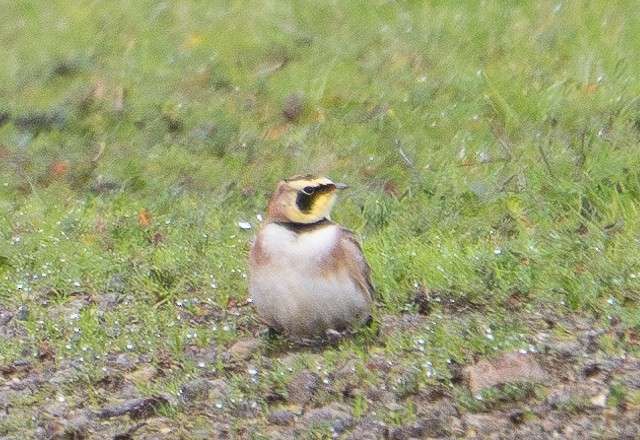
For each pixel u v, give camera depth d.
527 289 11.83
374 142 15.62
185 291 12.40
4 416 10.14
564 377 10.32
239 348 11.04
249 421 9.91
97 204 14.86
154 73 18.03
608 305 11.48
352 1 19.28
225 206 14.64
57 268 12.94
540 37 17.69
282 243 10.31
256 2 19.77
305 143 15.87
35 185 15.62
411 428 9.62
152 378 10.70
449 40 17.86
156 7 20.14
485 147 15.23
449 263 12.27
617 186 13.73
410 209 14.01
